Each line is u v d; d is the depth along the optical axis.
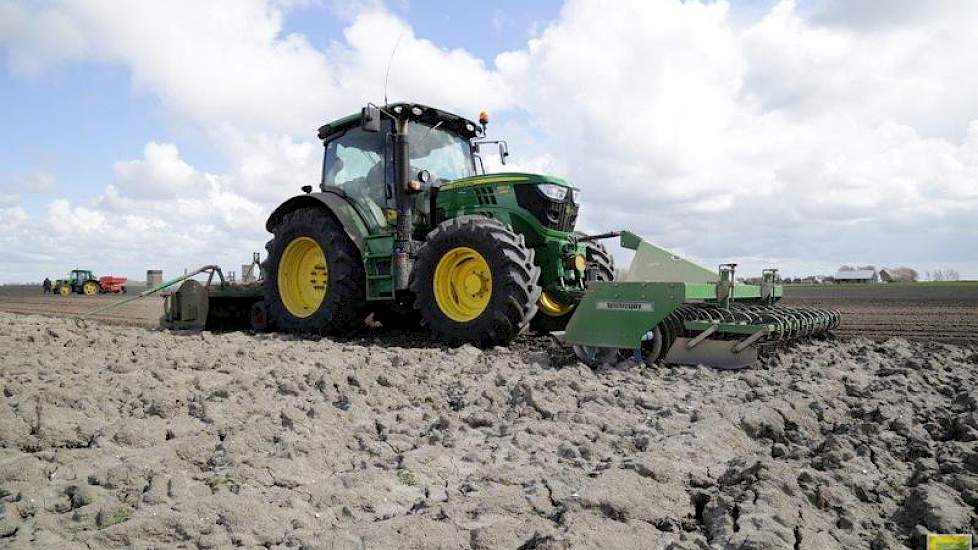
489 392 3.63
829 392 3.78
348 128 7.17
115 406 3.21
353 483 2.29
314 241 6.97
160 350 5.21
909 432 2.97
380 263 6.49
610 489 2.19
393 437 2.88
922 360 4.93
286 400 3.47
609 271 6.71
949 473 2.42
